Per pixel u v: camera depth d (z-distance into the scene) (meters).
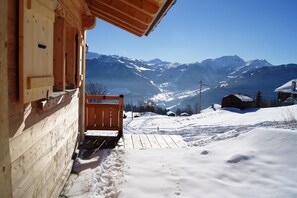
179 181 4.21
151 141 7.23
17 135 2.13
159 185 4.08
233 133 7.90
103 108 7.55
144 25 5.41
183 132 12.15
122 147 6.53
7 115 1.71
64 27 3.69
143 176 4.47
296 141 4.98
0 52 1.61
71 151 5.07
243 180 4.13
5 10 1.67
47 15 2.65
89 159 5.52
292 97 32.38
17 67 2.09
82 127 6.80
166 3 4.07
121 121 7.59
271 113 18.25
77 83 5.35
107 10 5.54
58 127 3.75
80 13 5.69
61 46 3.66
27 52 2.15
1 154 1.62
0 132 1.61
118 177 4.45
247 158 4.80
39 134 2.76
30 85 2.17
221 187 3.95
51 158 3.33
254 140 5.55
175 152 5.93
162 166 4.93
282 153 4.77
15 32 2.05
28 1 2.14
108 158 5.56
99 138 7.32
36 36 2.37
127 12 4.70
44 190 3.00
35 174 2.64
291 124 9.45
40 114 2.78
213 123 16.56
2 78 1.64
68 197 3.73
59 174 3.87
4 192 1.65
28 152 2.41
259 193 3.68
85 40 6.73
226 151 5.45
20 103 2.08
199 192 3.81
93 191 3.89
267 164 4.52
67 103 4.48
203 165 4.84
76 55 5.28
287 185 3.79
